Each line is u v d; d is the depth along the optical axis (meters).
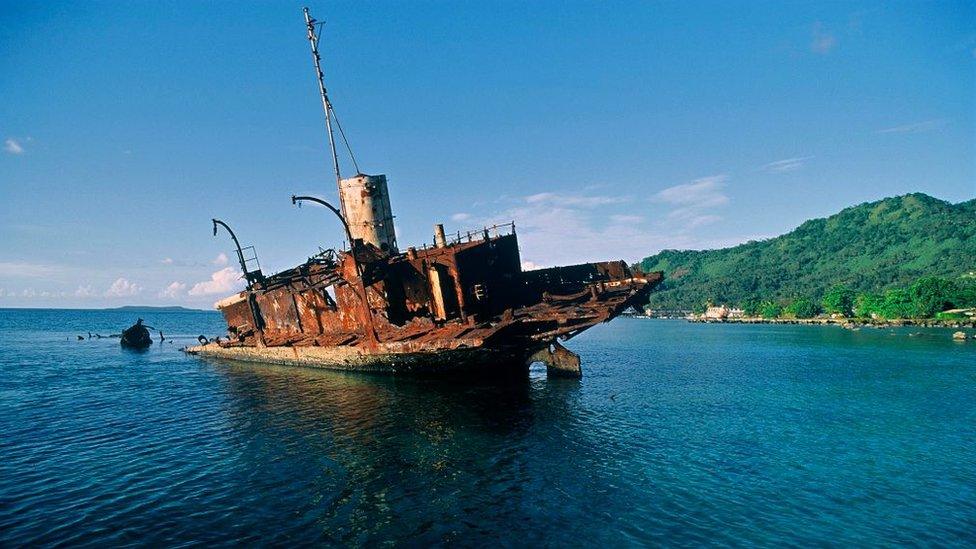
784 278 189.12
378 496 13.20
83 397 27.91
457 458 16.02
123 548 10.64
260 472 15.02
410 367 26.30
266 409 23.14
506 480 14.23
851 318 100.62
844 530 11.53
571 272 29.66
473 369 26.33
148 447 17.81
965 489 13.88
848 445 17.61
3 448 17.89
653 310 186.38
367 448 17.09
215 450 17.27
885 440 18.22
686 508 12.52
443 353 23.11
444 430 19.03
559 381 29.58
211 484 14.13
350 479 14.38
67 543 10.87
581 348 57.94
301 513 12.26
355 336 29.66
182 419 21.97
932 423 20.66
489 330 21.20
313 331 35.53
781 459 16.09
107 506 12.74
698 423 20.38
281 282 35.12
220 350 46.28
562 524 11.65
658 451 16.78
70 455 17.00
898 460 16.08
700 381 31.28
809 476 14.68
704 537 11.11
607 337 78.12
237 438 18.62
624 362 42.56
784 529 11.52
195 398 26.88
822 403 24.52
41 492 13.71
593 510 12.37
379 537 11.08
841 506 12.76
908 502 13.04
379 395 25.12
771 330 88.44
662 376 33.56
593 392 26.45
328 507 12.58
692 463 15.64
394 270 28.28
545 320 21.94
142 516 12.16
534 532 11.27
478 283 26.44
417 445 17.33
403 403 23.36
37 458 16.70
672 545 10.75
